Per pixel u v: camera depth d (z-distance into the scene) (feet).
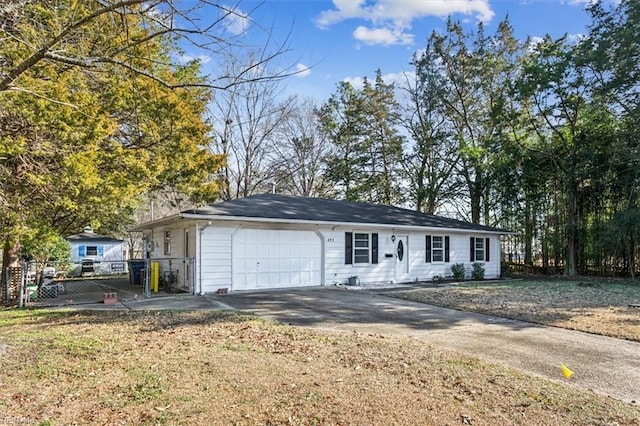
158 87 37.99
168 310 30.35
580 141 65.00
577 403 13.25
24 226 31.37
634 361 18.57
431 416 12.04
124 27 16.29
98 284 53.62
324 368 16.38
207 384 14.51
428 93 87.20
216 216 40.93
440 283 54.70
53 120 28.78
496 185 76.43
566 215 69.67
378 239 53.88
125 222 65.51
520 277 67.21
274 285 45.55
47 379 15.15
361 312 30.55
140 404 12.82
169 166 42.98
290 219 44.65
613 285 51.60
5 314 29.09
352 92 96.32
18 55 21.57
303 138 96.58
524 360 18.54
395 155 95.35
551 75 63.98
